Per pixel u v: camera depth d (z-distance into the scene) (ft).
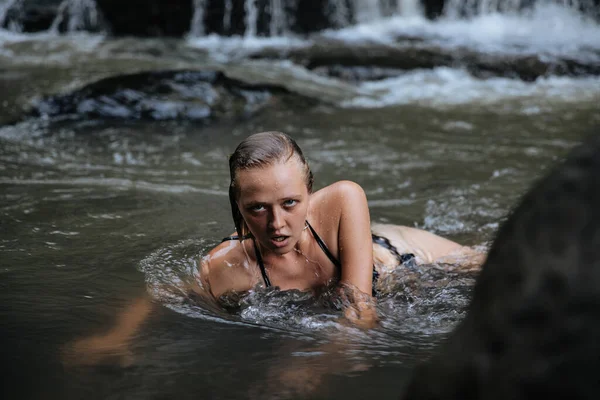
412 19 42.14
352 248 9.05
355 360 7.11
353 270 9.00
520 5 41.50
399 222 13.08
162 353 7.30
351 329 8.05
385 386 6.47
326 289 9.19
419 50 33.04
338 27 40.57
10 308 8.53
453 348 3.52
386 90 27.99
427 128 21.25
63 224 12.11
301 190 8.06
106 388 6.56
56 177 15.43
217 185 15.15
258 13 38.47
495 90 27.81
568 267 3.08
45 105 22.06
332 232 9.21
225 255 9.52
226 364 7.06
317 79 29.12
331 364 7.02
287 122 21.95
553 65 30.50
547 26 39.19
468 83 29.17
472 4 41.65
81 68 28.30
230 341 7.66
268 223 8.05
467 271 10.21
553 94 26.86
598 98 25.94
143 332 7.87
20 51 32.14
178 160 17.43
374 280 9.56
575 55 32.17
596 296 2.98
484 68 30.58
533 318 3.13
